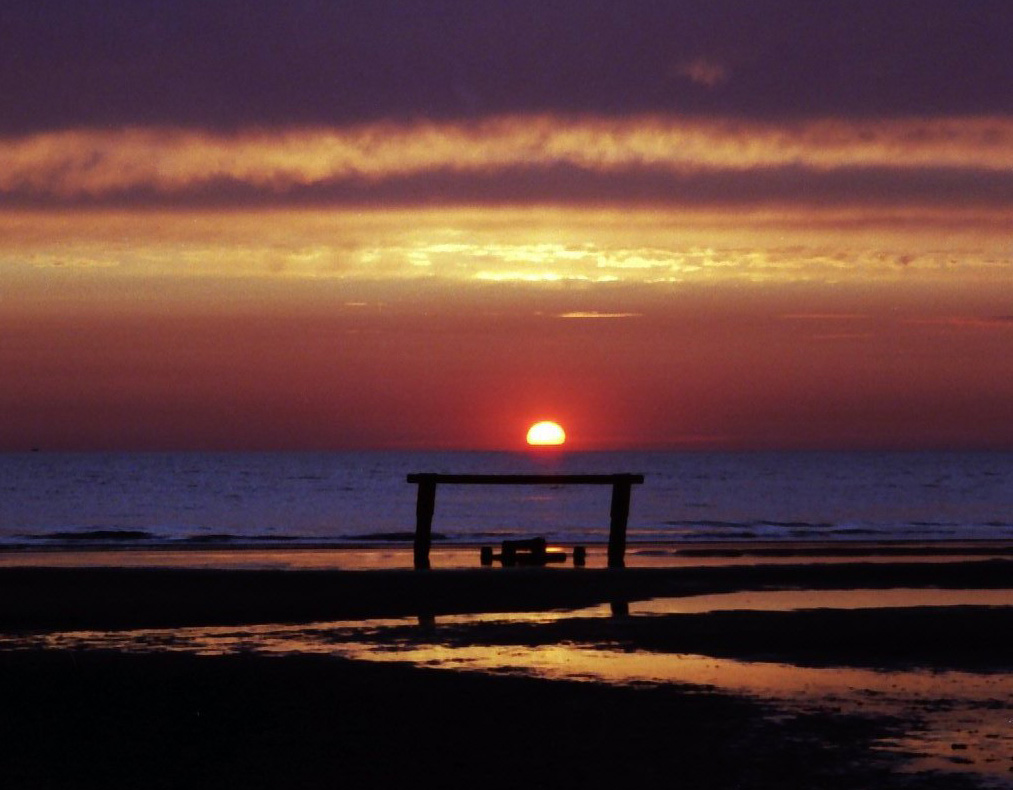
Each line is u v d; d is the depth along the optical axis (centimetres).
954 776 1400
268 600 3030
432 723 1683
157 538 5638
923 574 3691
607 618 2728
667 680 1978
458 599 3062
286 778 1424
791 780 1395
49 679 2000
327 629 2573
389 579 3472
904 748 1527
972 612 2798
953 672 2055
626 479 4191
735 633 2492
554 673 2044
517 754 1521
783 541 5478
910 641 2381
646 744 1560
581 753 1523
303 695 1866
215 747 1566
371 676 2016
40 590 3200
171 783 1407
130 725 1683
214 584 3331
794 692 1880
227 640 2430
